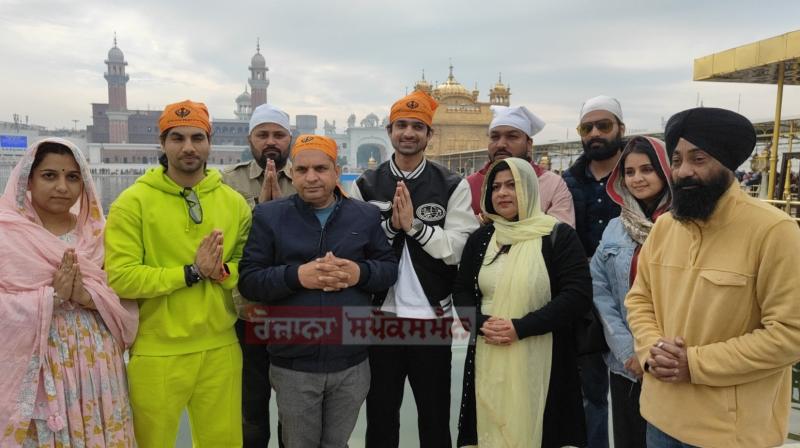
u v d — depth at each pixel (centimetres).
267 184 301
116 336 221
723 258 167
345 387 247
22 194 209
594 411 292
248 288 237
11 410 194
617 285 239
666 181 229
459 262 268
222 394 240
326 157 242
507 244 250
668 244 188
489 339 238
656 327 191
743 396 165
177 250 231
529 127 344
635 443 235
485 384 242
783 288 155
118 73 12050
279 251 244
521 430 233
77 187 217
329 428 255
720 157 163
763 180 930
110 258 221
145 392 226
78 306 214
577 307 233
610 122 311
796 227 159
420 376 266
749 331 166
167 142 230
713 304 167
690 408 172
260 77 13050
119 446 216
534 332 231
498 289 243
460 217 277
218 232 222
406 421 352
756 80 694
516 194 247
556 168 2073
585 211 320
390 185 284
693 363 165
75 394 205
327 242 246
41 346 198
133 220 226
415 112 273
